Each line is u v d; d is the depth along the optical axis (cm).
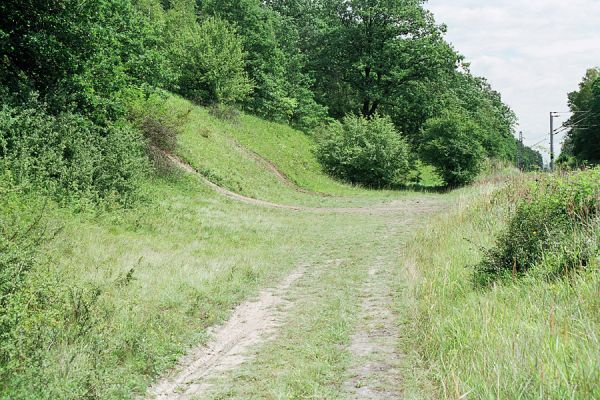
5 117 1384
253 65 4484
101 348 568
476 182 3516
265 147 3709
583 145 5556
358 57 4925
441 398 459
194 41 3838
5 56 1653
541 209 887
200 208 2014
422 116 5022
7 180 1192
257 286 1032
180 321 732
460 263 971
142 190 1777
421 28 4788
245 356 640
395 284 991
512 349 475
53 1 1605
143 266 1018
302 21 6353
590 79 6794
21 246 709
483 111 5641
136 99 2344
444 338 584
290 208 2564
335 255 1394
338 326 736
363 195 3312
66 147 1559
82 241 1086
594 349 455
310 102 4909
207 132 3247
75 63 1714
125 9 1991
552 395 398
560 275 722
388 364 576
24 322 540
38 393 459
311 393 504
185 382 566
